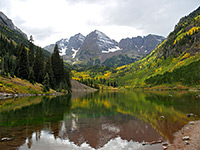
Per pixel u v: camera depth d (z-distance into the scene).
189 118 26.61
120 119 26.66
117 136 17.86
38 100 54.69
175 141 16.08
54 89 107.50
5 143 14.56
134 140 16.64
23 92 72.00
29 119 25.25
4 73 76.25
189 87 138.12
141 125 22.70
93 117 28.20
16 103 44.47
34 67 103.12
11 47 156.12
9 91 64.25
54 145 14.71
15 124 21.80
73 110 35.59
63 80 127.94
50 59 115.50
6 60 87.62
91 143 15.60
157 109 36.56
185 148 14.02
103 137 17.41
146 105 43.94
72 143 15.41
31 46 128.75
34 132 18.33
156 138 17.19
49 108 37.78
